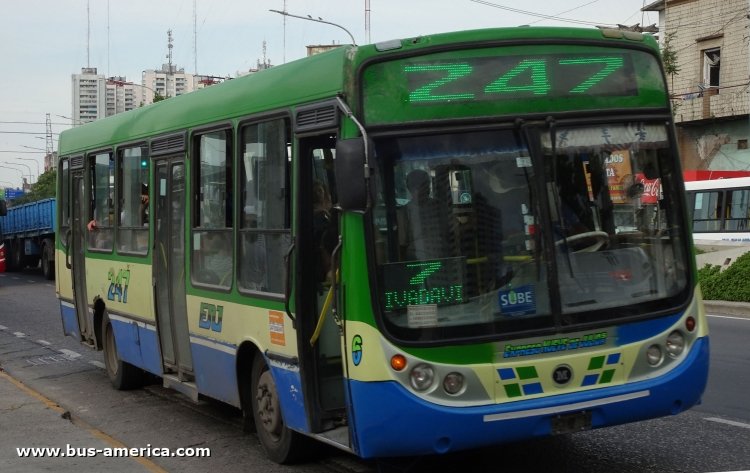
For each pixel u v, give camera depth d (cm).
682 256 631
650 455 724
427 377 566
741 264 1914
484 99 593
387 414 563
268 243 704
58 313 2036
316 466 730
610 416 593
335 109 600
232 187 767
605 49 622
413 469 706
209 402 1024
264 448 752
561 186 598
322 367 658
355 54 586
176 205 894
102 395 1097
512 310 580
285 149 679
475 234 582
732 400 923
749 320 1645
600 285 600
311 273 659
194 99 860
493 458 729
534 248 589
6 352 1488
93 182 1162
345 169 561
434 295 573
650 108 632
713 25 3741
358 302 573
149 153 956
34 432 841
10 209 3578
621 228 612
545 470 693
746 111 3600
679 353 620
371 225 571
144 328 985
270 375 732
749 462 695
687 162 3903
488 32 597
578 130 608
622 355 598
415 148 581
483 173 588
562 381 584
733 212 2930
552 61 607
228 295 773
